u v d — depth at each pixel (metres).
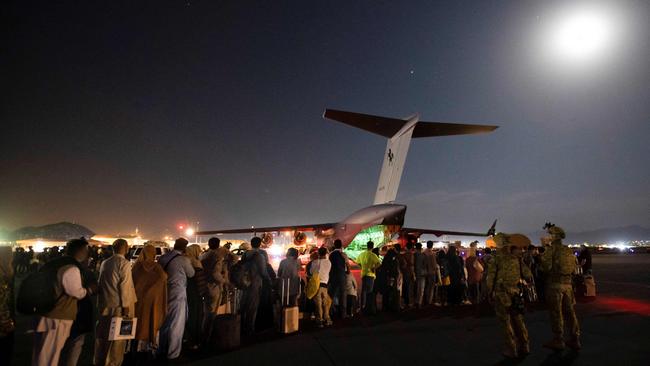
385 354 6.15
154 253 6.05
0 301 3.97
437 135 16.91
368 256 9.62
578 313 8.99
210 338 6.77
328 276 8.37
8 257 4.13
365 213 18.00
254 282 7.64
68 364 4.94
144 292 5.65
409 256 10.41
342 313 8.98
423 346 6.59
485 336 7.25
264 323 8.02
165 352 6.20
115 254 5.39
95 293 5.19
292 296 8.66
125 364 5.91
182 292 6.28
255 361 5.88
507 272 5.95
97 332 5.19
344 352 6.28
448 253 10.84
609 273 20.66
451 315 9.32
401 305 10.77
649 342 6.52
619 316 8.59
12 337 4.07
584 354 5.95
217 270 6.80
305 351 6.37
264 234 22.00
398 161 17.34
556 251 6.29
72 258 4.84
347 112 16.78
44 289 4.48
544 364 5.54
